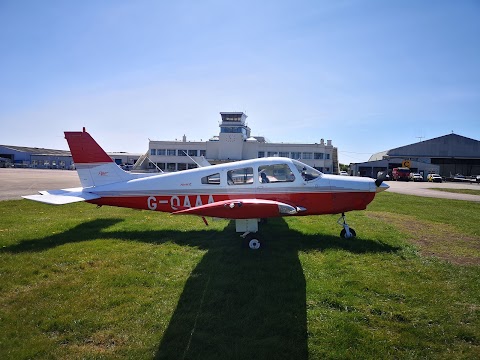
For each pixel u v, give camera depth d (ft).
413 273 16.08
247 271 16.14
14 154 257.96
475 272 16.37
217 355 9.44
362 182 23.08
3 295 13.42
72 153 25.67
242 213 19.16
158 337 10.36
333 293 13.58
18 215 31.89
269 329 10.82
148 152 177.37
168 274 15.80
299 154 159.43
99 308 12.28
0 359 9.16
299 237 23.12
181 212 18.47
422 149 201.36
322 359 9.34
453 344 10.19
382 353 9.61
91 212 34.63
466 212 39.93
